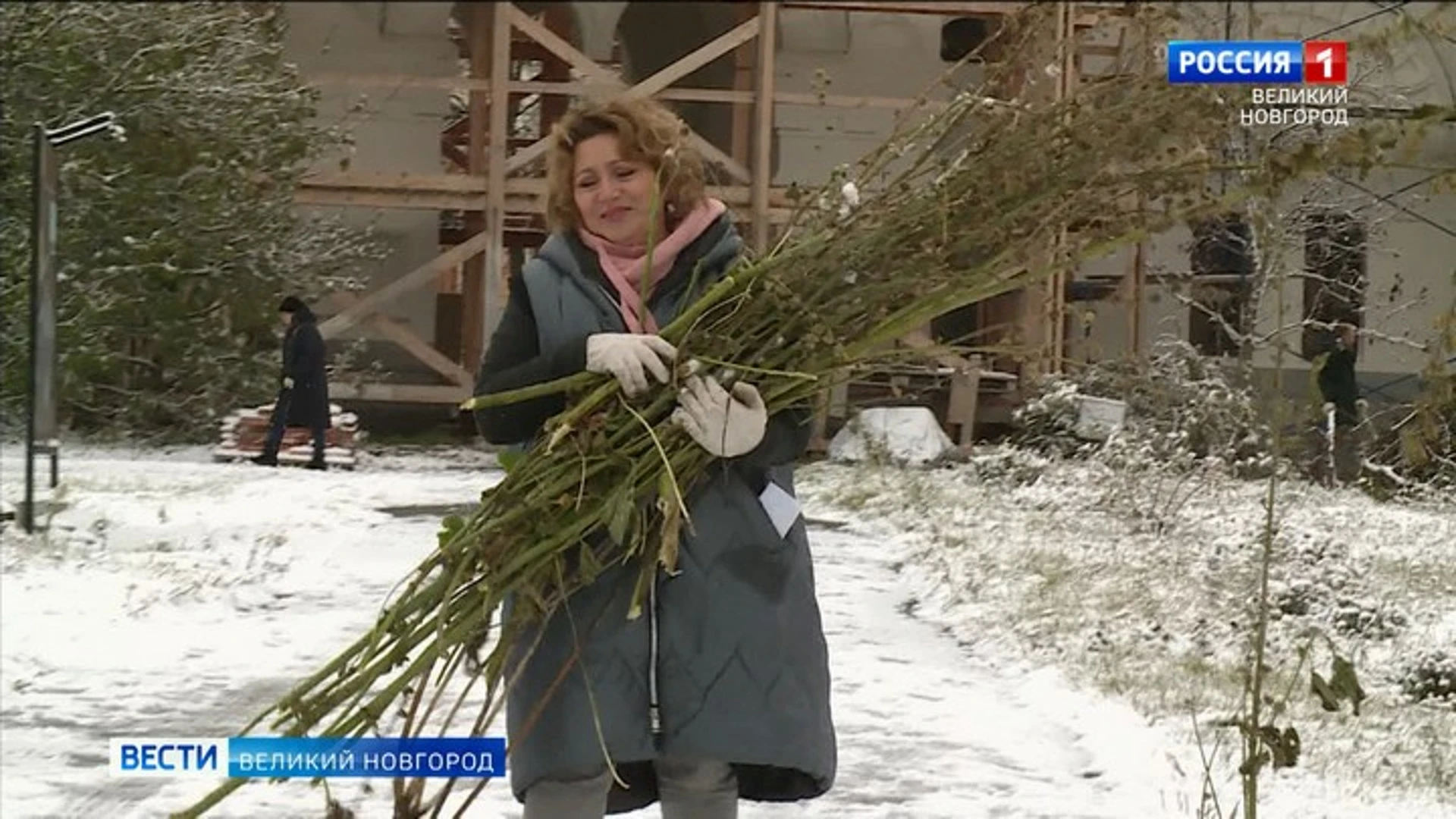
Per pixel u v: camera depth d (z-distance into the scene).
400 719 4.89
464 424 25.33
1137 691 8.34
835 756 4.02
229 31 23.12
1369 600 10.12
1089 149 3.84
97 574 10.86
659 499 3.83
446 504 15.99
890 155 3.99
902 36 23.88
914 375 4.25
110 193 22.22
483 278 25.19
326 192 24.42
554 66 26.23
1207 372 12.72
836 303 3.93
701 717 3.84
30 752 6.88
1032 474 16.47
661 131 4.05
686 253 4.01
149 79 22.19
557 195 4.09
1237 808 5.86
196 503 14.85
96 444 22.56
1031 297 4.18
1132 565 11.94
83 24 22.12
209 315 23.03
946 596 11.09
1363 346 11.12
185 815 3.87
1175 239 6.06
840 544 14.01
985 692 8.48
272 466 20.34
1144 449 14.09
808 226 3.97
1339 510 11.73
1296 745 4.34
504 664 3.91
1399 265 10.98
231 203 22.95
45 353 13.39
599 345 3.85
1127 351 6.69
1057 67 3.98
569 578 3.91
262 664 8.71
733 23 24.53
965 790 6.61
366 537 13.43
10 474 17.02
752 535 3.95
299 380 20.39
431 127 24.86
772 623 3.92
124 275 22.47
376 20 24.17
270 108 23.11
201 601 10.27
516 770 3.95
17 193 21.73
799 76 23.86
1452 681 8.78
